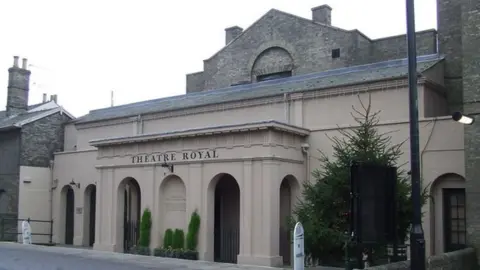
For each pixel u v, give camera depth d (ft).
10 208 91.81
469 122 41.42
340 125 62.03
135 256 63.16
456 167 53.93
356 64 79.51
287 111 66.59
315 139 63.52
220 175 62.75
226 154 61.57
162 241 67.21
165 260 59.11
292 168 61.36
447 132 55.01
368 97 60.75
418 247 29.91
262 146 58.49
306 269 49.75
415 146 30.63
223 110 73.26
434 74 61.41
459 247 54.13
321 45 83.51
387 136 56.54
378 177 31.48
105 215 73.10
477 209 47.67
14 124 91.09
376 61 80.64
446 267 41.45
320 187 44.06
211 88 96.89
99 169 74.79
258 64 91.30
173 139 66.74
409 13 31.50
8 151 94.02
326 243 43.04
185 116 77.61
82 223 87.81
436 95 61.57
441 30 66.23
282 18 88.74
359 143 43.75
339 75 69.26
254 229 57.98
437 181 55.67
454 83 63.98
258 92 72.64
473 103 48.88
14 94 103.19
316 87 64.44
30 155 92.73
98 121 88.89
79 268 50.83
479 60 48.91
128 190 78.54
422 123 56.59
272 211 57.16
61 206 92.84
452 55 64.69
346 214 41.88
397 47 78.89
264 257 56.39
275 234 57.31
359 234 30.45
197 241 62.64
